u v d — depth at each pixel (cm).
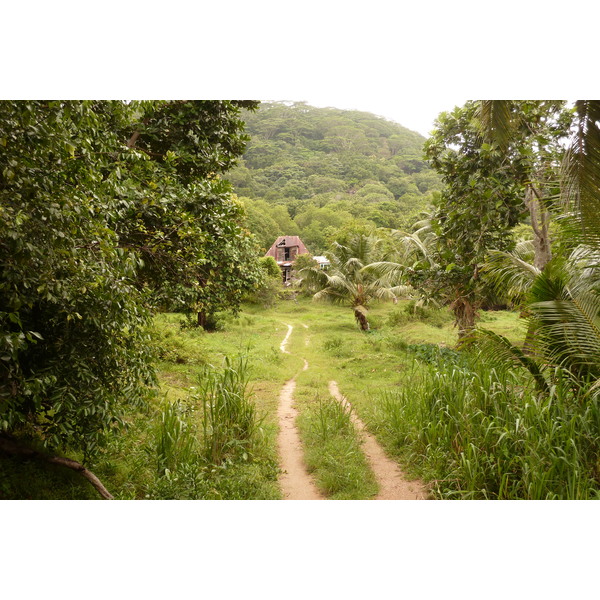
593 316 598
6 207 329
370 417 774
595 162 486
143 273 695
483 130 792
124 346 495
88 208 408
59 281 365
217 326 2020
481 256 979
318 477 550
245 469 557
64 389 412
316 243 6206
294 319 2892
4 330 368
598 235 545
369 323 2430
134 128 730
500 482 464
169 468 519
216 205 718
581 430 480
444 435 561
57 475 489
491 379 608
